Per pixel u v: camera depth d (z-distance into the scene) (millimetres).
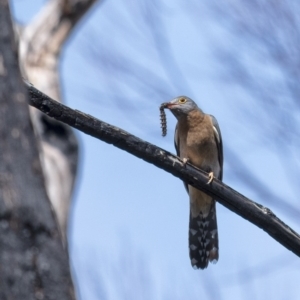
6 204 4734
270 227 9336
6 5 5113
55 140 15844
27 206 4777
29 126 4977
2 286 4602
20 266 4660
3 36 5047
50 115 8508
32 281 4660
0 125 4863
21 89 5039
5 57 5012
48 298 4660
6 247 4668
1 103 4910
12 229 4711
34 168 4895
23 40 17281
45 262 4723
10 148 4848
